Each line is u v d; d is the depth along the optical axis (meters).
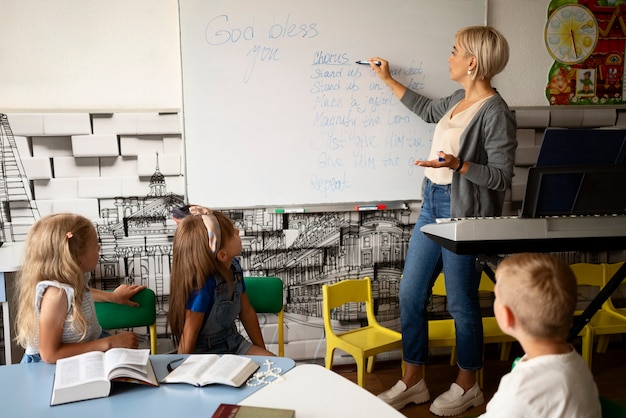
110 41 2.55
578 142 1.82
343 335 2.61
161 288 2.71
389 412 1.23
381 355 3.01
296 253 2.81
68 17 2.50
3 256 2.34
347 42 2.71
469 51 2.33
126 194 2.63
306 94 2.70
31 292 1.72
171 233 2.69
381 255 2.90
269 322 2.84
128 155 2.61
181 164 2.65
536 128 2.96
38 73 2.51
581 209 1.90
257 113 2.67
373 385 2.77
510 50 2.89
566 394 1.14
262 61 2.64
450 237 1.91
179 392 1.33
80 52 2.53
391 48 2.76
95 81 2.56
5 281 2.22
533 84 2.94
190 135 2.62
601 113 3.02
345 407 1.25
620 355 3.07
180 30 2.55
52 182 2.57
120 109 2.57
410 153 2.85
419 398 2.57
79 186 2.59
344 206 2.81
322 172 2.77
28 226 2.57
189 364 1.46
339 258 2.86
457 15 2.80
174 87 2.63
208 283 1.96
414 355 2.55
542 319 1.18
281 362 1.50
